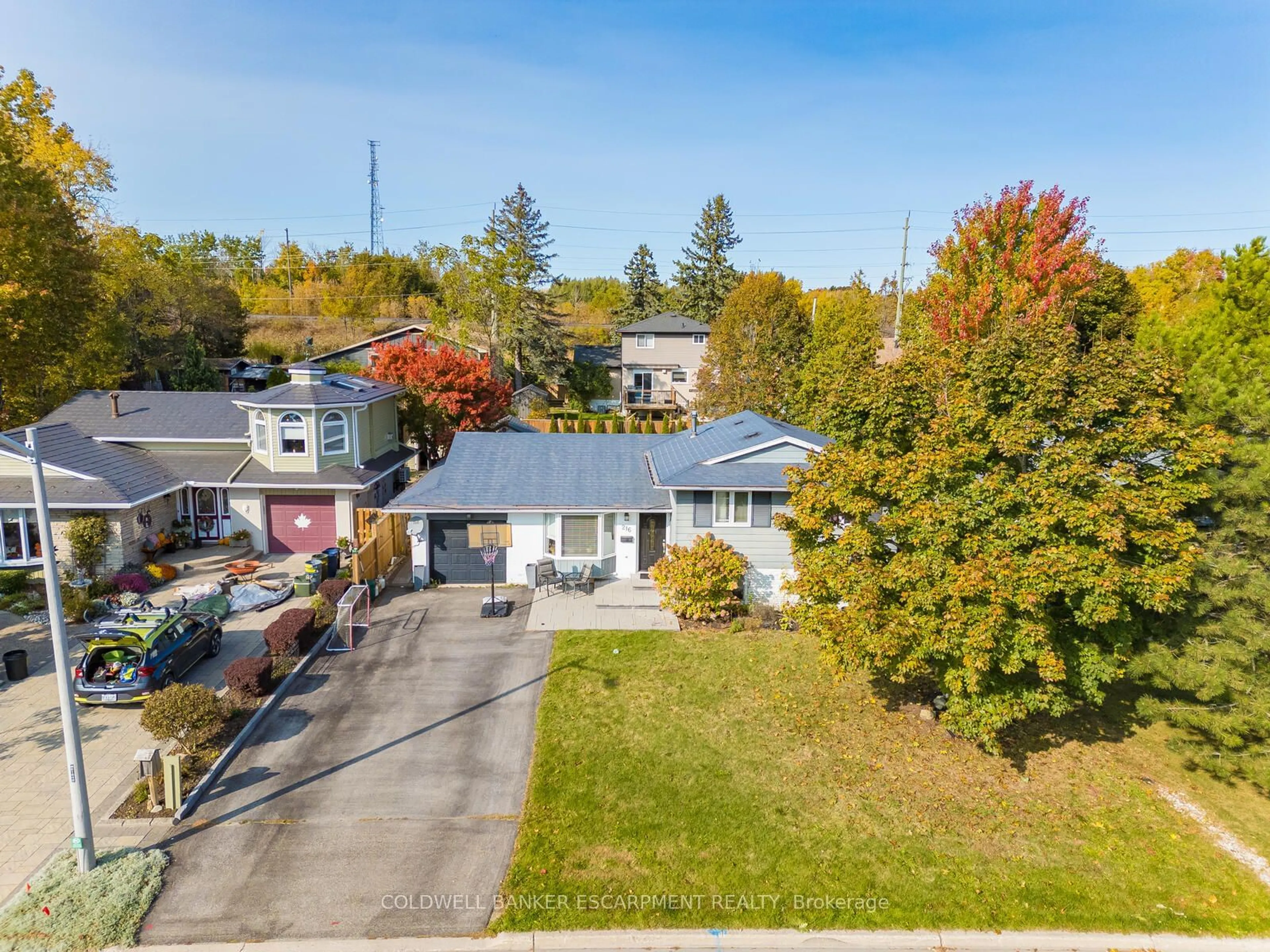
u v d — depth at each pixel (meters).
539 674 17.34
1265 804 13.20
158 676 15.49
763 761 13.93
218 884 10.56
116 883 10.31
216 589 21.61
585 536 23.44
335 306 81.19
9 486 22.27
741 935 9.98
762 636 19.59
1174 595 12.81
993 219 27.84
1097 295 37.41
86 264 32.44
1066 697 13.58
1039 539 12.59
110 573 22.95
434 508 22.17
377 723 15.11
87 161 37.47
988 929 10.22
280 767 13.51
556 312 68.75
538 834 11.75
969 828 12.20
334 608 20.23
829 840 11.80
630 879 10.84
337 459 26.81
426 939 9.74
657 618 20.73
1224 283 16.66
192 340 47.06
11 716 15.06
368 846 11.42
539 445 26.06
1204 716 12.72
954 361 14.88
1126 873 11.34
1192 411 13.92
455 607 21.59
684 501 21.25
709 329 56.59
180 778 11.93
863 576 13.39
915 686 16.69
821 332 43.91
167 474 25.73
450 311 56.66
